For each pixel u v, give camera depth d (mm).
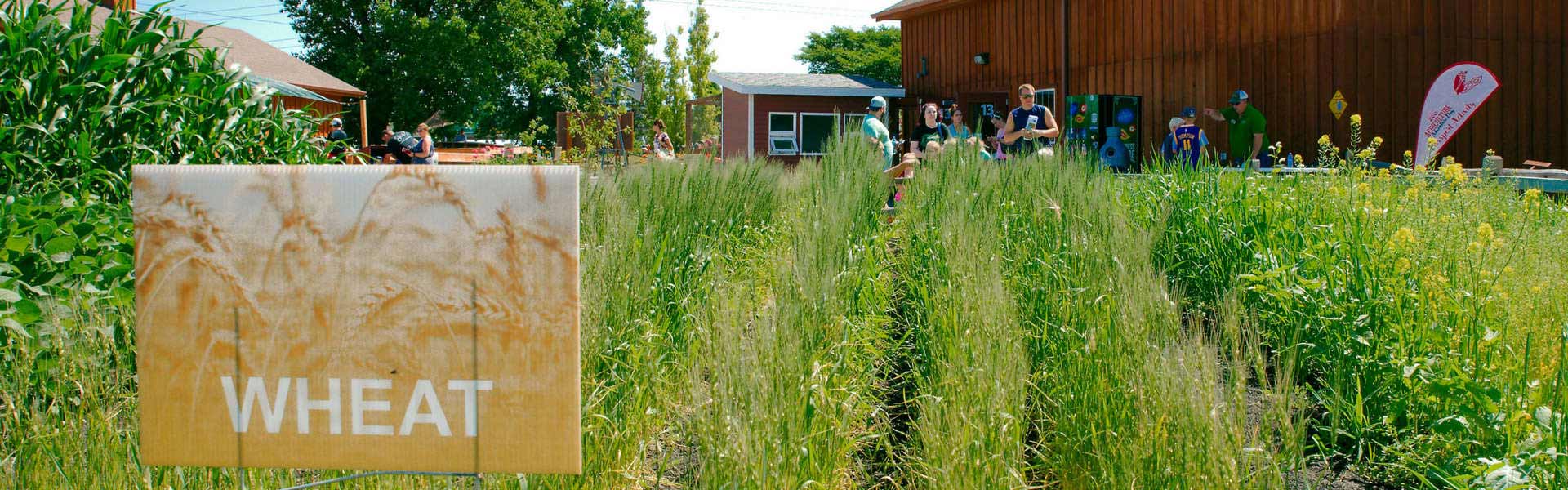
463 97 39094
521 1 40438
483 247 1881
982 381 2686
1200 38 17953
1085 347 3398
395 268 1893
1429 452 3393
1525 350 3547
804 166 6809
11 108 4973
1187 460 2412
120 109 5250
